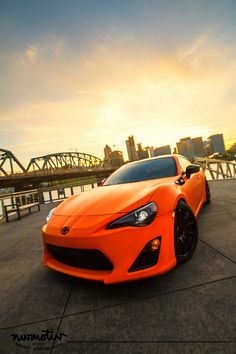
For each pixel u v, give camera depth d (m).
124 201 2.12
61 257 2.19
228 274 1.95
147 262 1.87
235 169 11.91
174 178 2.92
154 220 1.94
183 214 2.37
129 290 1.94
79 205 2.38
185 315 1.54
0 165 57.03
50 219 2.40
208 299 1.66
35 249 3.56
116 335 1.46
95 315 1.68
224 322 1.42
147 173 3.31
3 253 3.58
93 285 2.13
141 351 1.31
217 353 1.22
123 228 1.82
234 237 2.75
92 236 1.82
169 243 1.97
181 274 2.07
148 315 1.59
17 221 6.85
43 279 2.42
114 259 1.79
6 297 2.14
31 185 67.31
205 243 2.71
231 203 4.69
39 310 1.86
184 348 1.28
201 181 4.31
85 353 1.36
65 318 1.71
